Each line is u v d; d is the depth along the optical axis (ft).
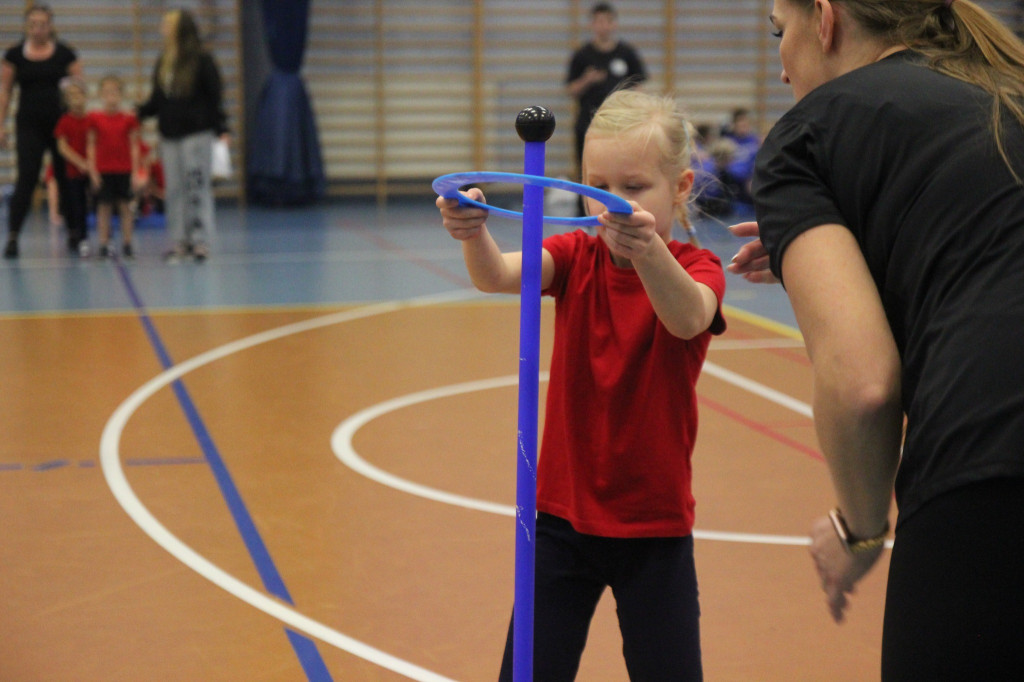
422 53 50.06
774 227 4.42
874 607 9.78
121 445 14.24
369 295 26.32
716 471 13.47
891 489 4.49
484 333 21.81
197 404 16.29
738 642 9.02
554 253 6.29
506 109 50.90
